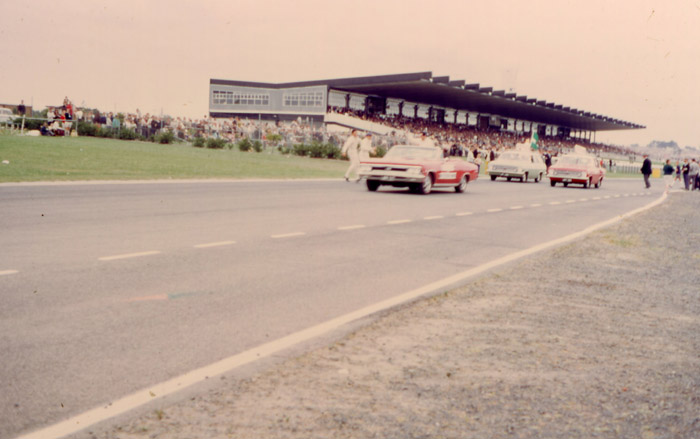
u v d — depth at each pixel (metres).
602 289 7.40
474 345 5.00
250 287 6.73
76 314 5.43
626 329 5.68
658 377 4.39
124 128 42.62
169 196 15.80
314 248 9.36
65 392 3.82
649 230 13.80
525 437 3.36
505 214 15.99
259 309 5.89
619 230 13.49
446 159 22.52
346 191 20.45
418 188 20.97
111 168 22.88
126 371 4.20
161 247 8.75
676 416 3.71
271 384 4.04
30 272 6.88
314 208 14.80
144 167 24.30
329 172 30.70
